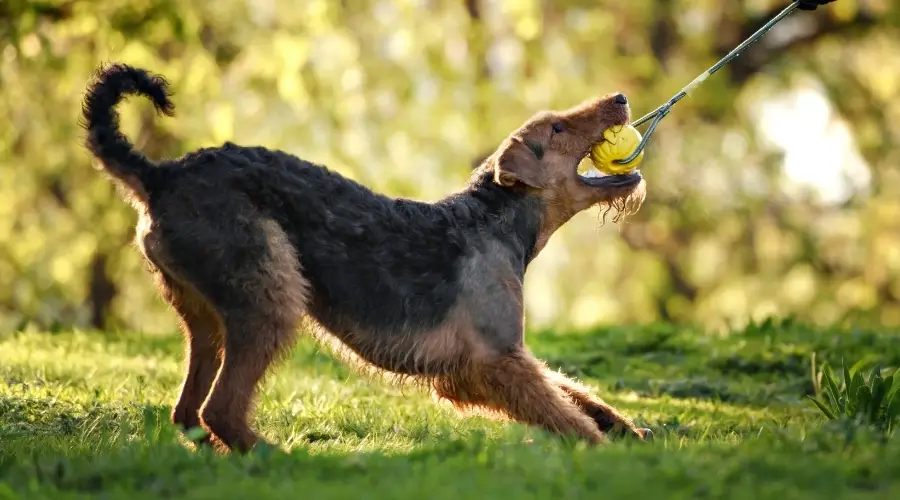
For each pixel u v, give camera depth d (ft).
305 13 56.65
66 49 49.42
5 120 57.52
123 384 32.12
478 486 18.20
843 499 17.35
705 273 79.05
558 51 67.67
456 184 65.36
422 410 30.35
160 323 83.20
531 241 25.23
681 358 41.96
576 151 25.31
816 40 73.05
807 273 78.89
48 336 43.45
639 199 26.35
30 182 65.46
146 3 47.42
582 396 25.31
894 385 26.89
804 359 40.19
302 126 60.13
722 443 22.15
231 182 22.58
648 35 72.23
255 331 22.31
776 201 76.74
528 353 24.08
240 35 55.88
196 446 23.07
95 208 67.31
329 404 30.63
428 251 23.62
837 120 75.36
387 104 63.21
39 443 23.84
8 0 46.24
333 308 23.52
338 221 23.12
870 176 75.92
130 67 23.12
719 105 71.56
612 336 45.85
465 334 23.66
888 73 73.20
